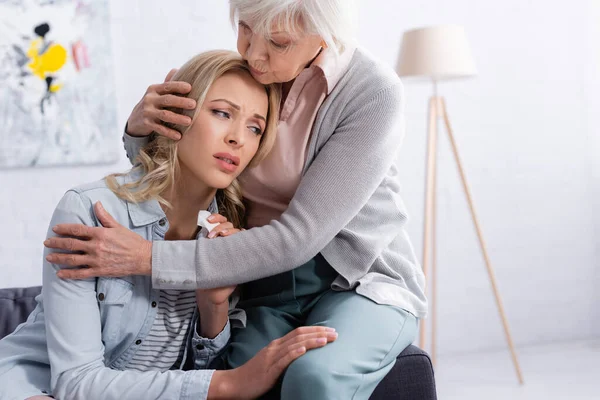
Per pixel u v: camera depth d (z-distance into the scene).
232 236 1.46
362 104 1.57
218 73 1.49
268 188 1.64
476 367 3.52
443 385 3.26
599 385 3.19
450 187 3.71
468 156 3.73
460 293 3.75
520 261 3.84
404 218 1.69
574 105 3.90
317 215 1.48
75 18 3.20
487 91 3.75
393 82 1.59
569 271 3.93
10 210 3.20
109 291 1.45
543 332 3.89
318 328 1.42
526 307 3.85
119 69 3.29
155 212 1.50
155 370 1.48
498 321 3.81
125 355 1.51
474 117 3.73
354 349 1.41
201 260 1.43
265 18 1.42
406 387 1.53
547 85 3.84
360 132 1.54
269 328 1.61
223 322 1.55
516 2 3.78
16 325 1.97
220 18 3.40
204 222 1.50
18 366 1.46
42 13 3.16
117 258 1.40
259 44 1.46
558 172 3.89
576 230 3.94
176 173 1.52
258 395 1.38
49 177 3.23
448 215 3.71
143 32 3.31
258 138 1.57
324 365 1.34
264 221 1.69
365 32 3.55
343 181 1.51
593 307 3.98
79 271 1.39
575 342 3.90
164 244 1.44
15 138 3.16
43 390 1.44
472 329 3.77
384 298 1.57
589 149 3.94
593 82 3.93
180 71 1.54
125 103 3.31
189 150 1.50
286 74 1.51
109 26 3.24
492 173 3.77
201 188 1.55
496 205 3.79
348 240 1.61
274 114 1.58
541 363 3.55
